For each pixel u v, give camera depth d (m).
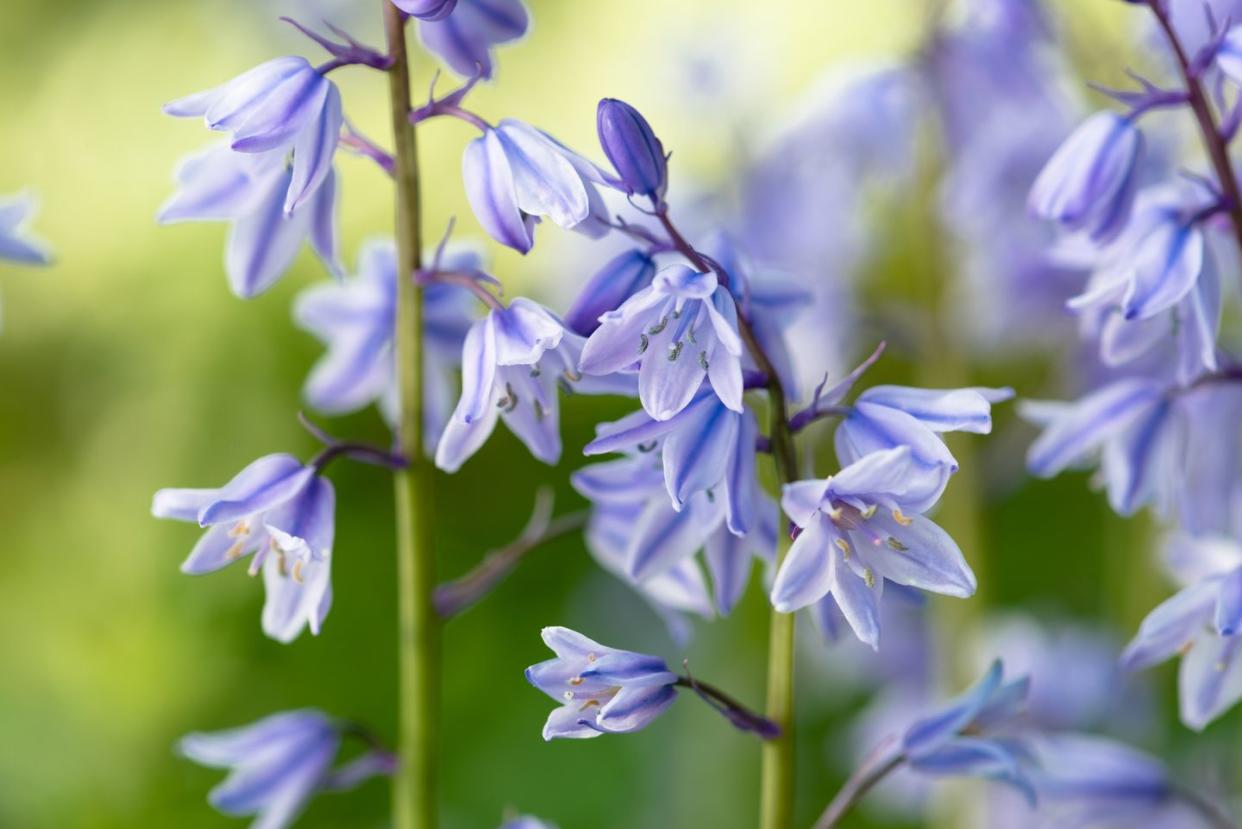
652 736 0.75
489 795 0.76
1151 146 0.63
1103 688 0.67
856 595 0.49
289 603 0.52
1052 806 0.58
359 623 0.86
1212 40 0.52
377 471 0.97
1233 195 0.53
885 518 0.49
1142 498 0.55
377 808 0.78
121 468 0.96
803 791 0.74
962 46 0.66
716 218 0.71
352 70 0.88
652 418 0.49
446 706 0.81
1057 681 0.67
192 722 0.78
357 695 0.81
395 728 0.80
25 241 0.57
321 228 0.53
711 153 0.75
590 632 0.78
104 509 0.91
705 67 0.74
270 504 0.51
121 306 1.05
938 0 0.66
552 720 0.49
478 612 0.87
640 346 0.49
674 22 0.77
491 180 0.50
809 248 0.70
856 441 0.50
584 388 0.51
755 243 0.70
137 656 0.78
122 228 1.17
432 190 1.21
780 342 0.52
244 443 0.97
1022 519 0.92
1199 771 0.63
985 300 0.67
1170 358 0.65
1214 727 0.70
